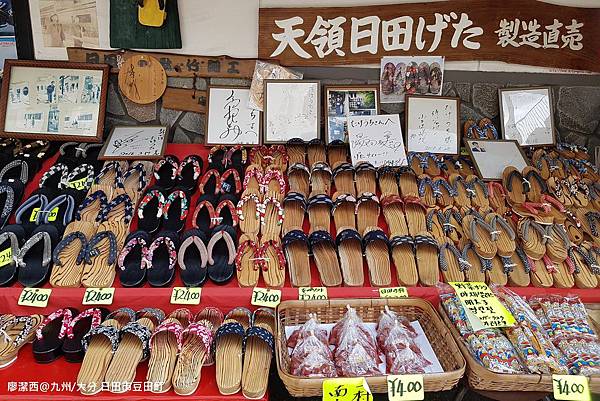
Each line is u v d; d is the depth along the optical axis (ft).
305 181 8.30
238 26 8.91
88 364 5.49
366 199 7.76
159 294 6.31
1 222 7.26
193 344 5.70
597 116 9.91
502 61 9.37
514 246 7.16
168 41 8.86
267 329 5.94
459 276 6.81
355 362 5.38
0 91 9.04
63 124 8.87
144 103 9.22
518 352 5.52
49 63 8.86
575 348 5.69
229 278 6.56
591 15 9.18
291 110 9.13
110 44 8.87
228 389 5.19
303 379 4.84
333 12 8.83
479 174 8.77
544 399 6.42
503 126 9.64
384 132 8.98
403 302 6.20
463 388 5.82
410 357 5.45
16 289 6.25
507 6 8.95
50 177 8.25
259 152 8.94
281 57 9.09
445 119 9.39
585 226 8.00
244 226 7.40
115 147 8.83
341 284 6.61
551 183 8.70
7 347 5.70
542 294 6.63
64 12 8.68
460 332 5.70
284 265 6.77
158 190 7.86
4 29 8.73
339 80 9.30
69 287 6.31
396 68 9.23
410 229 7.56
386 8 8.84
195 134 9.56
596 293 6.72
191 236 6.99
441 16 8.94
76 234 6.95
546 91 9.59
